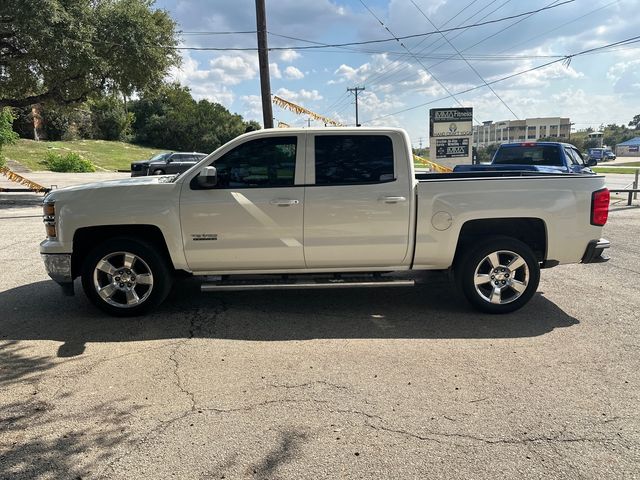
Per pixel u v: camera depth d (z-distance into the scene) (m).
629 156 88.69
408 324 5.08
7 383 3.83
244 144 5.12
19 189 20.00
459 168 11.25
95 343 4.59
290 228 5.11
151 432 3.16
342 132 5.13
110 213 5.05
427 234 5.16
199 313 5.41
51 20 15.23
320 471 2.78
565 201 5.18
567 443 3.03
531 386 3.75
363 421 3.28
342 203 5.09
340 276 5.34
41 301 5.84
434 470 2.79
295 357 4.29
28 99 19.17
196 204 5.06
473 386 3.75
